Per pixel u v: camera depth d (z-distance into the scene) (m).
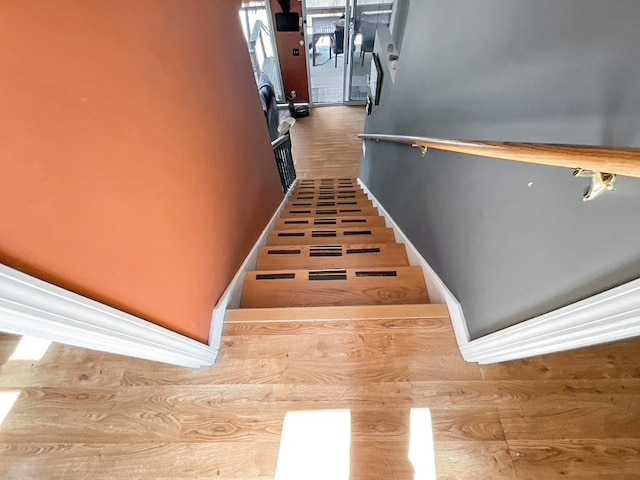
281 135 3.89
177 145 1.04
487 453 0.97
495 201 1.02
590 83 0.63
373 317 1.34
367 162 4.12
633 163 0.45
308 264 1.97
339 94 6.42
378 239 2.37
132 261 0.79
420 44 1.90
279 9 4.91
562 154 0.57
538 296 0.84
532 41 0.81
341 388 1.13
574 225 0.70
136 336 0.80
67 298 0.58
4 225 0.48
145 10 0.88
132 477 0.95
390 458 0.97
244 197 1.87
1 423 1.06
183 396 1.11
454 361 1.19
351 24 5.07
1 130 0.47
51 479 0.96
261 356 1.23
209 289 1.28
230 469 0.96
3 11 0.47
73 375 1.16
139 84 0.83
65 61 0.59
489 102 1.05
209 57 1.37
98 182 0.67
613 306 0.63
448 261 1.43
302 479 0.94
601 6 0.59
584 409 1.04
